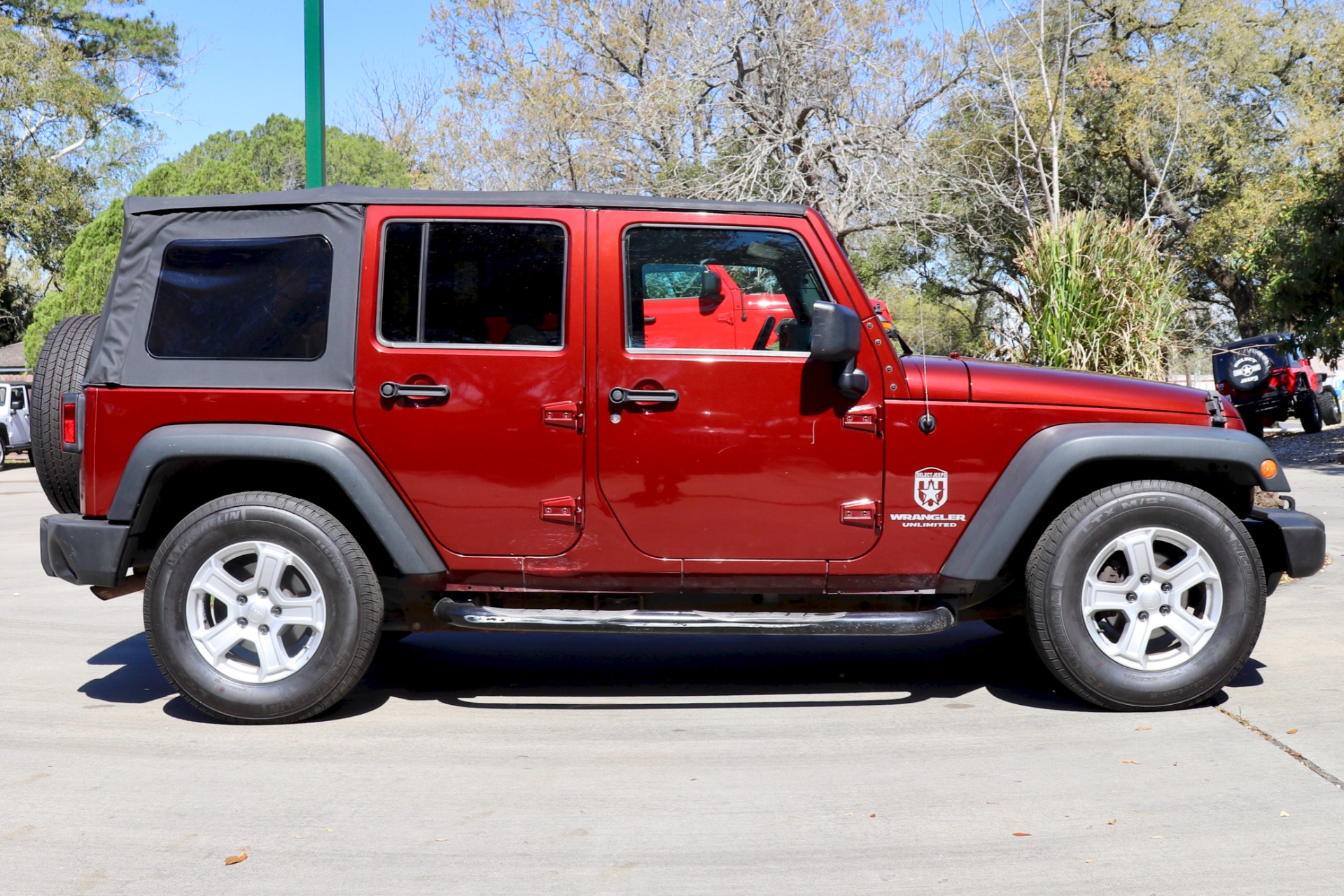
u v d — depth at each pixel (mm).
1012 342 9320
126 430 4219
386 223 4234
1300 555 4375
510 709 4559
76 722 4355
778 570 4258
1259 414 21578
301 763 3879
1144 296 8633
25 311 41844
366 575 4246
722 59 19516
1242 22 26188
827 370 4215
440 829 3285
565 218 4242
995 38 16250
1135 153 25422
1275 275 17047
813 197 18844
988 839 3162
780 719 4383
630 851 3115
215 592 4238
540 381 4188
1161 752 3877
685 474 4203
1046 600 4262
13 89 33781
